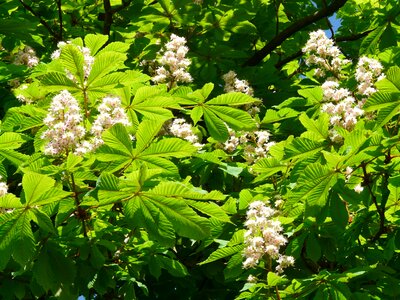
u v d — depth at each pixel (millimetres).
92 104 2471
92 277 2461
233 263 2578
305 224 2674
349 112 2648
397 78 2229
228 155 3189
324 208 2432
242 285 3283
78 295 2432
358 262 2762
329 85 2828
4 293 2588
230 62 4023
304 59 4617
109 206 2432
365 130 2338
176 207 2191
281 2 4664
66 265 2287
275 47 4484
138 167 2289
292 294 2471
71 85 2396
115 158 2232
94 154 2232
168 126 3139
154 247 2729
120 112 2377
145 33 4055
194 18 4066
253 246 2445
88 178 2254
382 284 2660
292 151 2469
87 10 4406
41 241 2293
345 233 2727
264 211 2498
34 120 2473
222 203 3191
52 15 4273
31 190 2072
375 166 2479
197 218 2188
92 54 2631
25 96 2789
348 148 2338
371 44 3695
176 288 3363
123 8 4211
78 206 2314
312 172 2346
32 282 2486
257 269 2641
